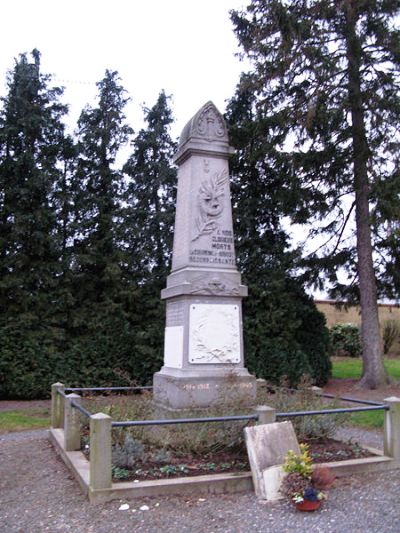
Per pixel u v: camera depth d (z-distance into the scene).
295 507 5.25
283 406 7.69
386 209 14.53
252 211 18.94
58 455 7.54
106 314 16.58
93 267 17.89
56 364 15.28
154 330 16.30
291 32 15.52
